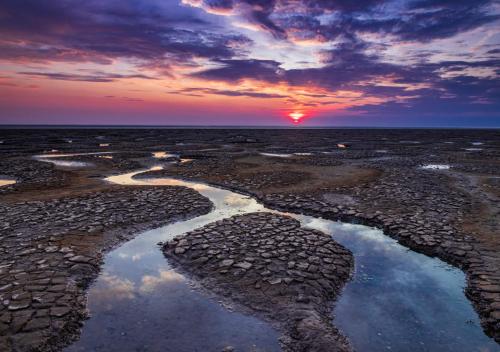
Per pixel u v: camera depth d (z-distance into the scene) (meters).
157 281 7.93
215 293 7.30
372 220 12.41
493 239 10.18
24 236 10.25
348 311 6.73
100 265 8.77
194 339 5.79
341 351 5.43
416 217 12.50
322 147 49.28
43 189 17.58
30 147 43.66
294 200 15.38
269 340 5.78
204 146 48.69
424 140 68.62
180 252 9.30
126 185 18.80
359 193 16.83
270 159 32.56
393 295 7.37
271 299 6.96
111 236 10.59
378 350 5.58
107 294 7.32
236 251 9.27
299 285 7.46
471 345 5.76
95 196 15.66
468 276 8.14
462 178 21.67
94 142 55.09
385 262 9.08
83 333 5.94
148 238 10.80
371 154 38.84
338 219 13.03
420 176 22.25
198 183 20.59
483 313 6.60
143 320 6.35
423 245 9.86
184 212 13.43
